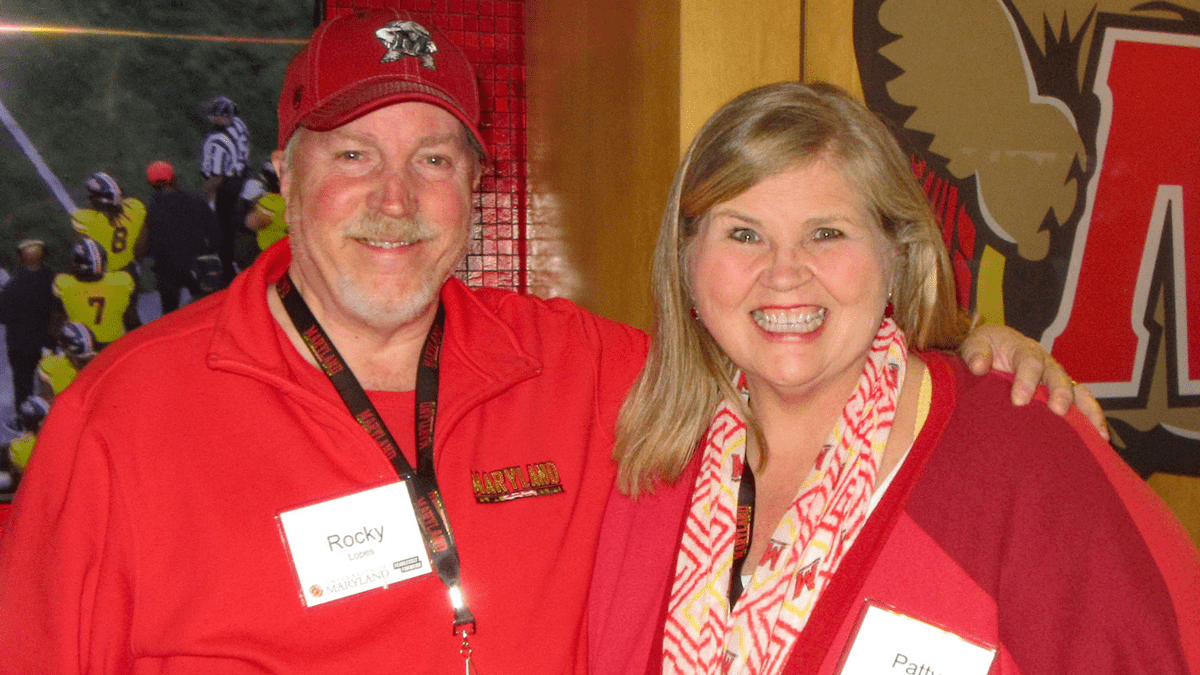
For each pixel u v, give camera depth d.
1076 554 1.01
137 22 2.34
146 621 1.11
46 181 2.32
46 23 2.29
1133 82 2.16
